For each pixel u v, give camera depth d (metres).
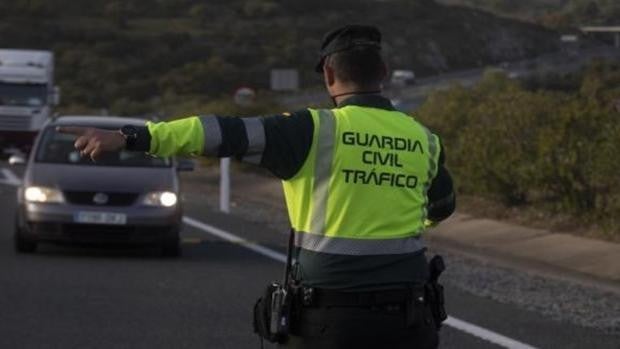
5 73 53.91
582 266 21.25
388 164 6.53
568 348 13.00
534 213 26.45
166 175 19.83
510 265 21.14
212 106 52.88
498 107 27.97
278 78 51.12
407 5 102.75
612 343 13.36
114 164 20.12
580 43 59.97
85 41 103.56
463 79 78.12
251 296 15.90
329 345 6.41
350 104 6.63
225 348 12.48
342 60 6.64
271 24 106.12
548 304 16.17
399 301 6.46
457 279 18.53
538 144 25.89
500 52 89.88
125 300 15.28
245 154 6.33
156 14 112.25
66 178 19.28
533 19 96.50
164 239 19.30
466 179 29.31
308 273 6.46
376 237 6.45
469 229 25.97
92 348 12.35
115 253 20.16
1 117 53.41
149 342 12.72
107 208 19.02
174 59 99.12
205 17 110.75
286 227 26.69
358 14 105.06
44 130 20.77
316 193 6.46
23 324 13.52
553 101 27.17
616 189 23.72
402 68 90.81
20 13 109.00
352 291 6.41
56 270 17.70
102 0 114.81
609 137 23.62
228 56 98.50
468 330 13.85
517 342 13.22
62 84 94.12
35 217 18.94
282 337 6.54
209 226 25.58
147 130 6.16
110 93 92.81
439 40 95.06
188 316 14.28
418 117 34.41
